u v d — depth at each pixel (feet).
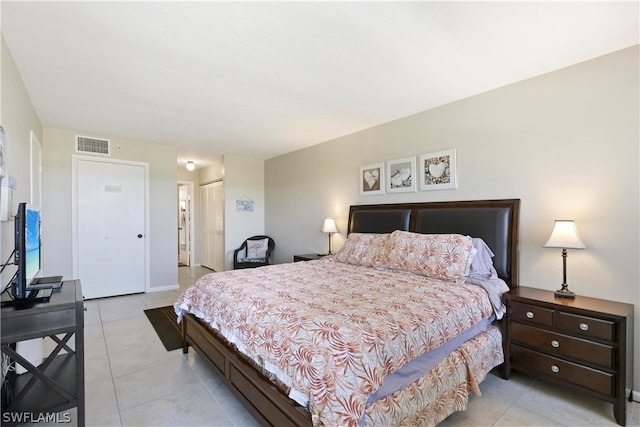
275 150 17.25
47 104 10.12
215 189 21.81
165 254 16.29
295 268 9.89
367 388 4.14
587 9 5.55
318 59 7.34
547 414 6.15
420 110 10.83
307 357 4.44
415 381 5.15
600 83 7.23
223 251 18.80
